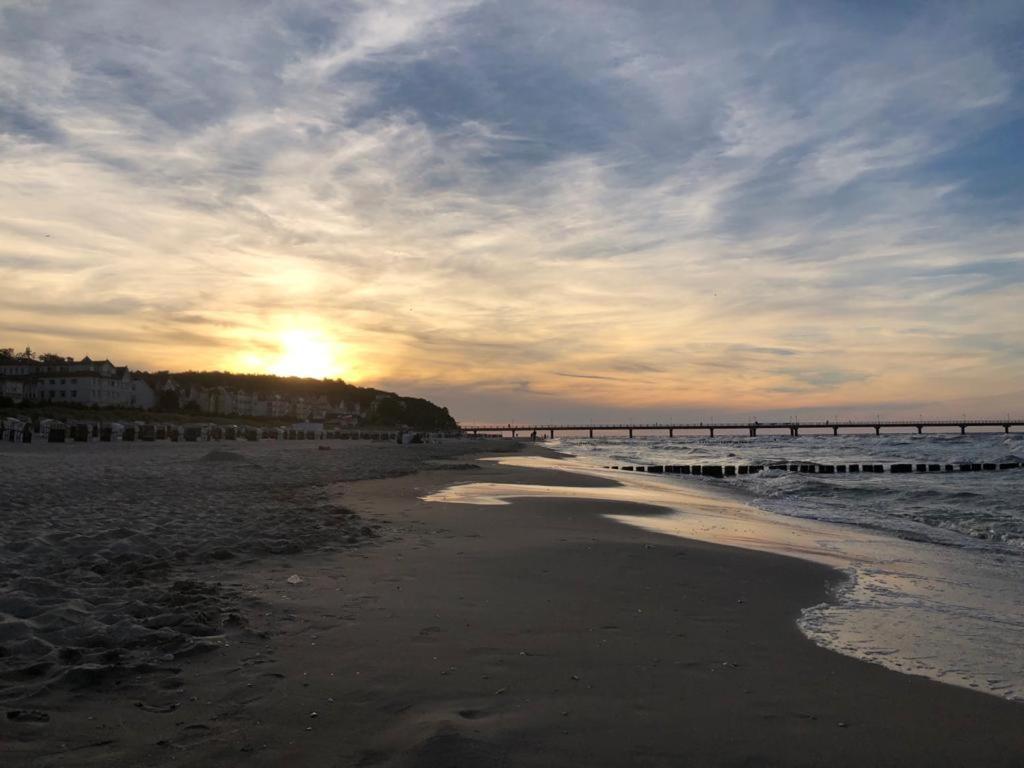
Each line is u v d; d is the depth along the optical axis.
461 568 8.53
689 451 79.88
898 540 13.21
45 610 5.59
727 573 8.90
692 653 5.52
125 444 45.94
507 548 10.18
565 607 6.80
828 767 3.64
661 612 6.80
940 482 30.25
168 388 132.75
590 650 5.45
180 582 6.76
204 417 106.69
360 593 6.97
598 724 4.03
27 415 70.00
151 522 10.68
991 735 4.16
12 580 6.50
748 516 16.78
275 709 4.02
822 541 12.77
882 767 3.67
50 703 3.91
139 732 3.65
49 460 25.44
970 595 8.38
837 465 48.25
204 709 3.98
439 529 12.15
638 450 84.19
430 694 4.35
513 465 40.22
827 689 4.86
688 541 11.70
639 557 9.73
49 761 3.28
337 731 3.75
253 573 7.73
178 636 5.09
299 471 25.75
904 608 7.51
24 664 4.40
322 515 12.77
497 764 3.43
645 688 4.66
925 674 5.30
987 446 77.56
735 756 3.71
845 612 7.21
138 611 5.74
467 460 45.28
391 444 76.38
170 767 3.30
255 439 71.62
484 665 4.95
